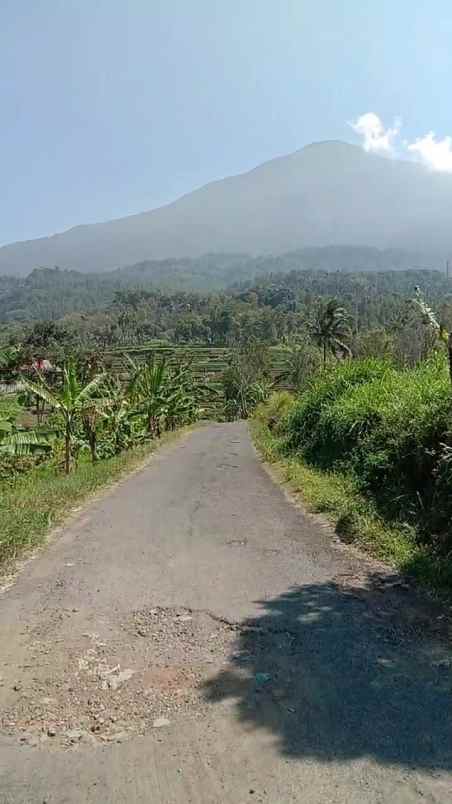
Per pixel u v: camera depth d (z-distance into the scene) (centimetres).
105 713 344
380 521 746
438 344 1225
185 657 412
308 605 502
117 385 2402
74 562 641
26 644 438
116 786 281
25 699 361
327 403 1509
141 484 1259
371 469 913
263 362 6950
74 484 1135
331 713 337
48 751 309
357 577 576
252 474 1367
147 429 2581
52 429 1705
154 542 723
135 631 457
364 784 279
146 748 309
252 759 298
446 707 342
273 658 407
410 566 585
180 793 276
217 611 493
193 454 1941
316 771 288
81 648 429
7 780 287
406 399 975
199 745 311
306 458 1405
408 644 425
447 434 740
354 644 426
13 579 590
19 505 895
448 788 276
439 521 661
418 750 303
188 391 4066
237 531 775
